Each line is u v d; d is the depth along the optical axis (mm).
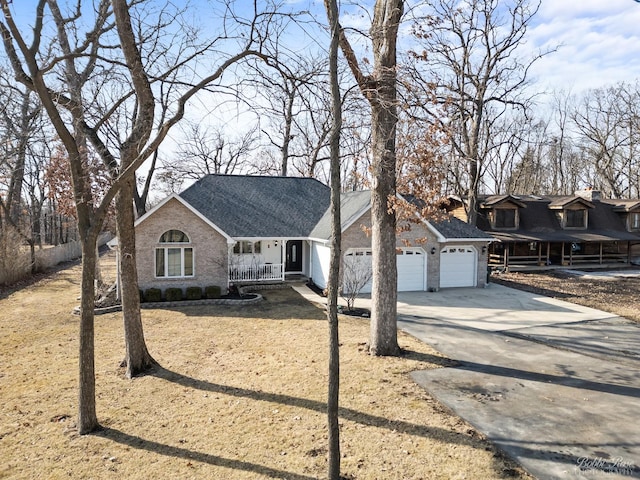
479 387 9664
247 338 13484
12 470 6543
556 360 11602
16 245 25391
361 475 6383
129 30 8875
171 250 19578
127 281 10383
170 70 9203
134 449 7168
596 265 33219
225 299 18984
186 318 16078
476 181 27609
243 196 25250
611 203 37031
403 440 7375
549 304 19250
